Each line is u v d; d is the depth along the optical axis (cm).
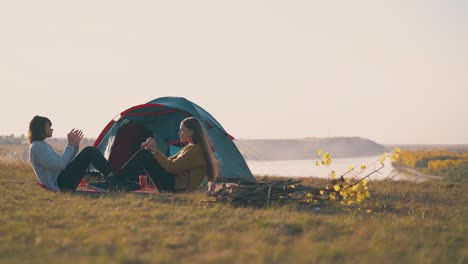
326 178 1498
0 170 1425
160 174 898
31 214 642
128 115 1221
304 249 465
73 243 483
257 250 461
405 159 14325
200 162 891
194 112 1236
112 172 928
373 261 430
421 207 843
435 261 438
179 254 450
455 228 618
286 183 862
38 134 904
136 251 449
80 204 745
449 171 8519
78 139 916
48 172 909
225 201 799
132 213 662
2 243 479
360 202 839
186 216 652
